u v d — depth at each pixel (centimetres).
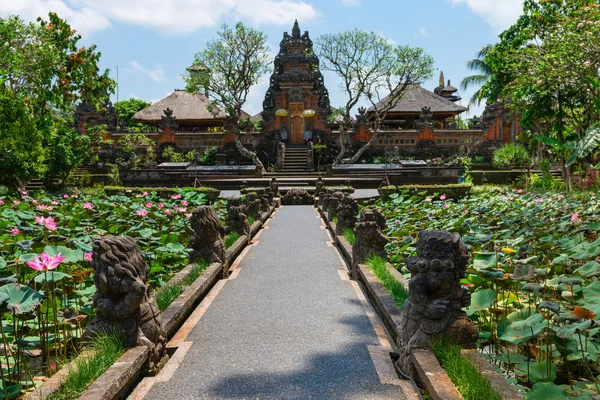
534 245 671
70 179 2872
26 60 1773
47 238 733
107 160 3431
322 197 1858
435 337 353
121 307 368
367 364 391
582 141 1321
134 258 384
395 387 350
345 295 604
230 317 518
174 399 337
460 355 334
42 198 1400
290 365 392
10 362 368
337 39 2919
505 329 391
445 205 1249
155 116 4103
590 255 510
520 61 1766
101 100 2192
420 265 360
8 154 1998
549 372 348
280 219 1498
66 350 407
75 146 2683
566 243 606
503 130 3569
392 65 2933
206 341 447
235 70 3008
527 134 3095
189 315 526
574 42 1436
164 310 468
